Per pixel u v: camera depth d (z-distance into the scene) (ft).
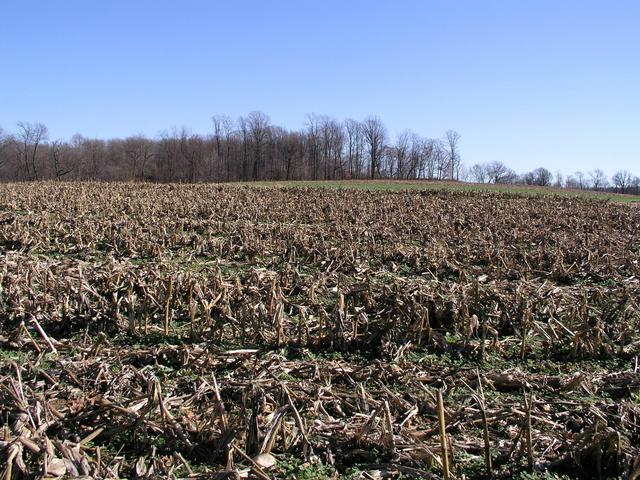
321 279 31.76
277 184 173.58
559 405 17.98
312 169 339.36
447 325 25.52
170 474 12.80
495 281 34.94
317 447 15.01
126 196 87.40
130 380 18.42
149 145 310.45
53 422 14.94
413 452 14.67
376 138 342.44
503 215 75.61
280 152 329.52
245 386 17.47
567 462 14.87
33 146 285.84
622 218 74.59
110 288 27.66
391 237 53.06
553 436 15.76
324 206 79.36
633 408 16.79
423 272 39.09
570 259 43.04
